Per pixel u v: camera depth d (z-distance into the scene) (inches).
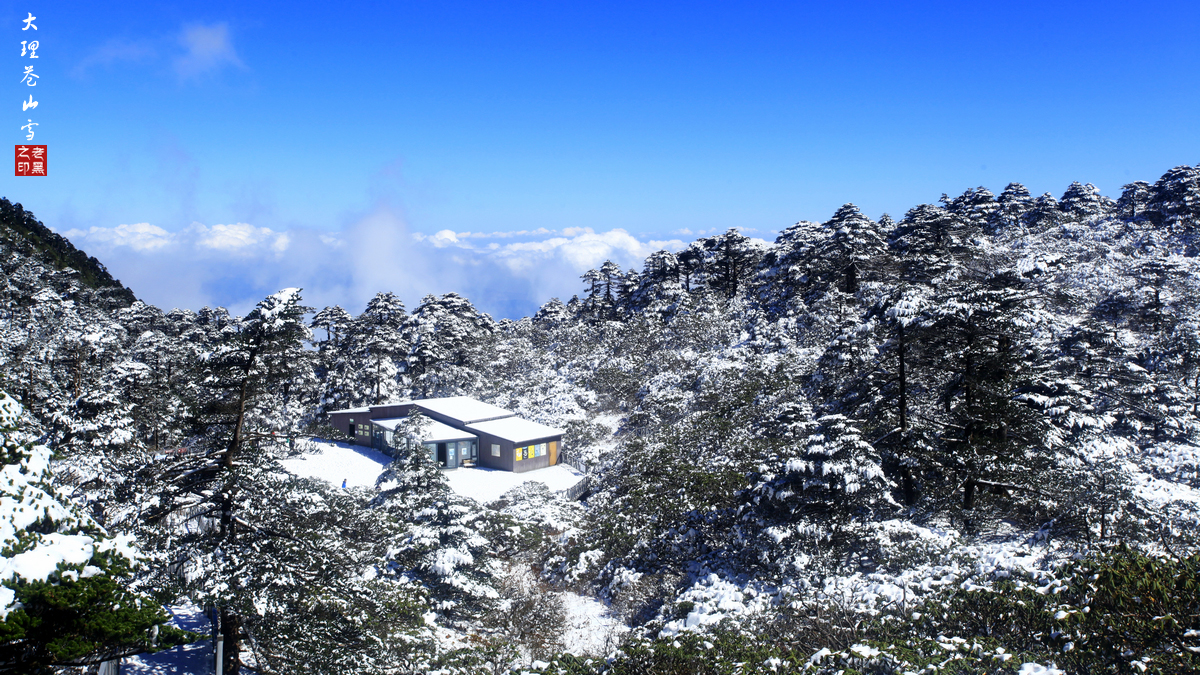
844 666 406.6
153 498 543.2
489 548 1000.9
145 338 2298.2
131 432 1039.0
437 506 876.6
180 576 520.7
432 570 828.0
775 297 2293.3
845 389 1029.8
